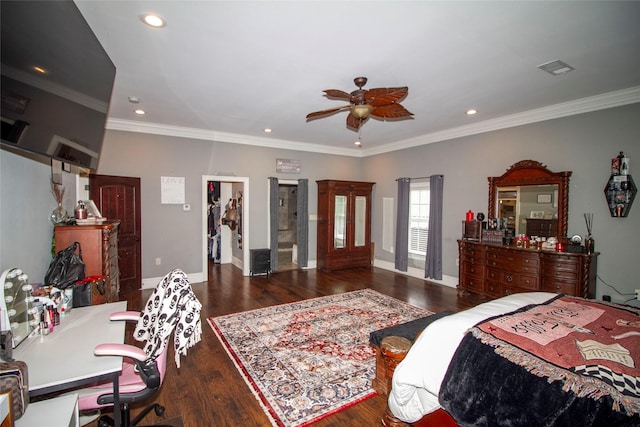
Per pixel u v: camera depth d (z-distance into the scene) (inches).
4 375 44.6
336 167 273.4
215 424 77.4
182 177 204.5
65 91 65.6
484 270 174.9
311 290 195.8
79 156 77.3
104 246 108.0
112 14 77.9
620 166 133.4
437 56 100.6
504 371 53.8
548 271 146.8
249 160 230.4
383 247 264.7
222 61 105.0
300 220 254.4
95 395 60.5
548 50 96.4
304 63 106.0
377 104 113.8
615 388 44.8
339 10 76.3
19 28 48.3
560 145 154.1
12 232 74.7
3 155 70.6
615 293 138.1
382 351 82.7
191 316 67.4
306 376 98.8
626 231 134.8
